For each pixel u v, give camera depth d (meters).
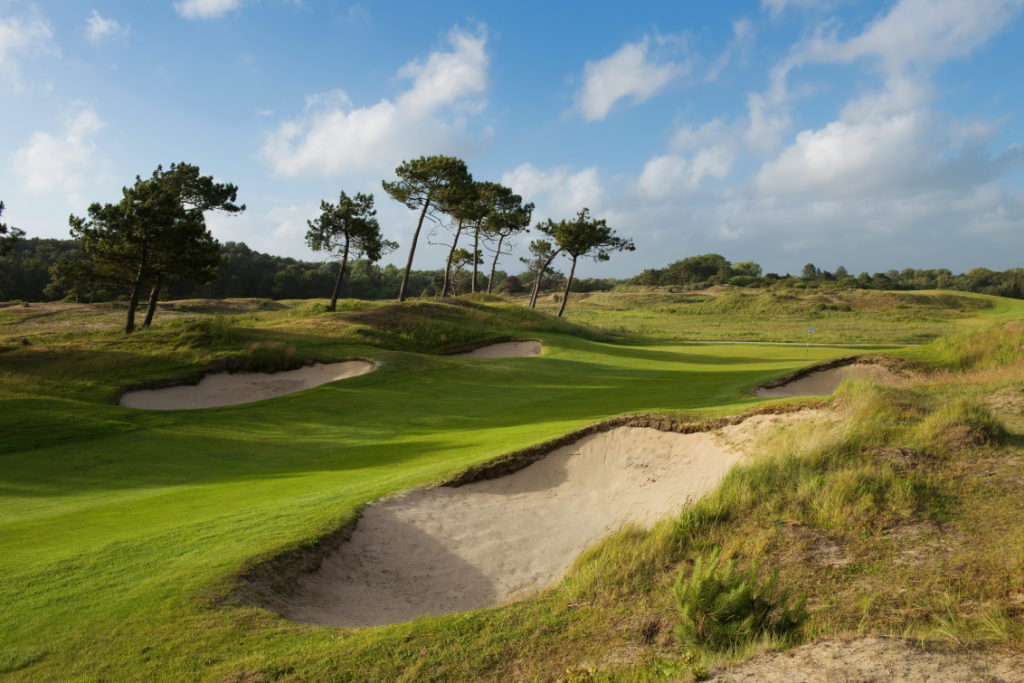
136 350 31.08
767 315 84.94
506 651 6.07
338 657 6.11
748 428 13.04
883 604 6.07
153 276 39.62
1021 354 20.44
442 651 6.13
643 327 73.50
